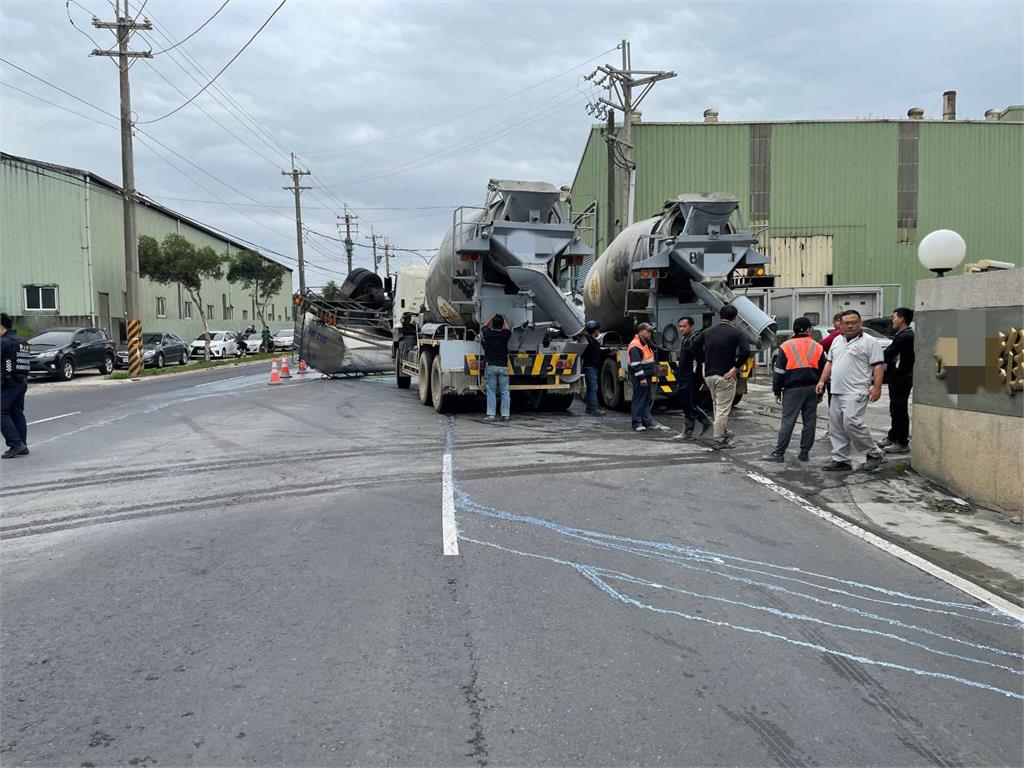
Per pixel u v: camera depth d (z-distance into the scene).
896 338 9.69
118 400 18.14
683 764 3.02
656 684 3.67
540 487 7.84
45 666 3.88
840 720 3.36
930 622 4.47
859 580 5.17
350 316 24.91
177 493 7.77
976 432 7.23
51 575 5.26
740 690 3.62
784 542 6.02
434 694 3.57
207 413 15.01
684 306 14.06
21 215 34.97
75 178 36.34
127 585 5.04
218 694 3.57
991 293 7.04
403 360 20.22
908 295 31.05
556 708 3.44
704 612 4.57
